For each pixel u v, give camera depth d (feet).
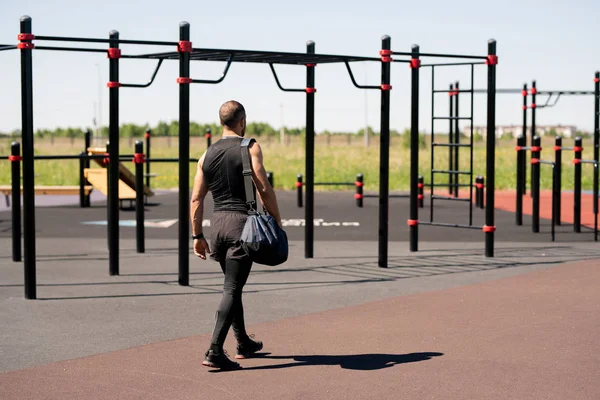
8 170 165.37
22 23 34.88
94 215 74.90
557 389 22.41
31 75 35.12
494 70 47.73
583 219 70.90
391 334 28.66
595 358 25.46
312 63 47.11
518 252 50.19
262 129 499.92
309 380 23.32
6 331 29.43
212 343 24.22
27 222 35.19
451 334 28.55
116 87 40.98
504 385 22.77
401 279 40.40
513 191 110.52
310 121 47.78
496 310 32.48
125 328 29.89
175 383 23.08
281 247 24.00
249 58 44.57
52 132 477.36
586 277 40.16
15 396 21.91
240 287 24.48
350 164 181.37
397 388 22.57
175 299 35.47
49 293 36.81
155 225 66.08
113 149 41.47
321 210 80.48
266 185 24.00
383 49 44.21
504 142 275.39
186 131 38.42
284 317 31.71
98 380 23.36
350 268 44.16
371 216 74.49
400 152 239.30
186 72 38.40
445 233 60.75
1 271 43.24
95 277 41.19
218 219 24.34
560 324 29.94
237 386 22.80
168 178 140.77
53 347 27.12
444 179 140.36
